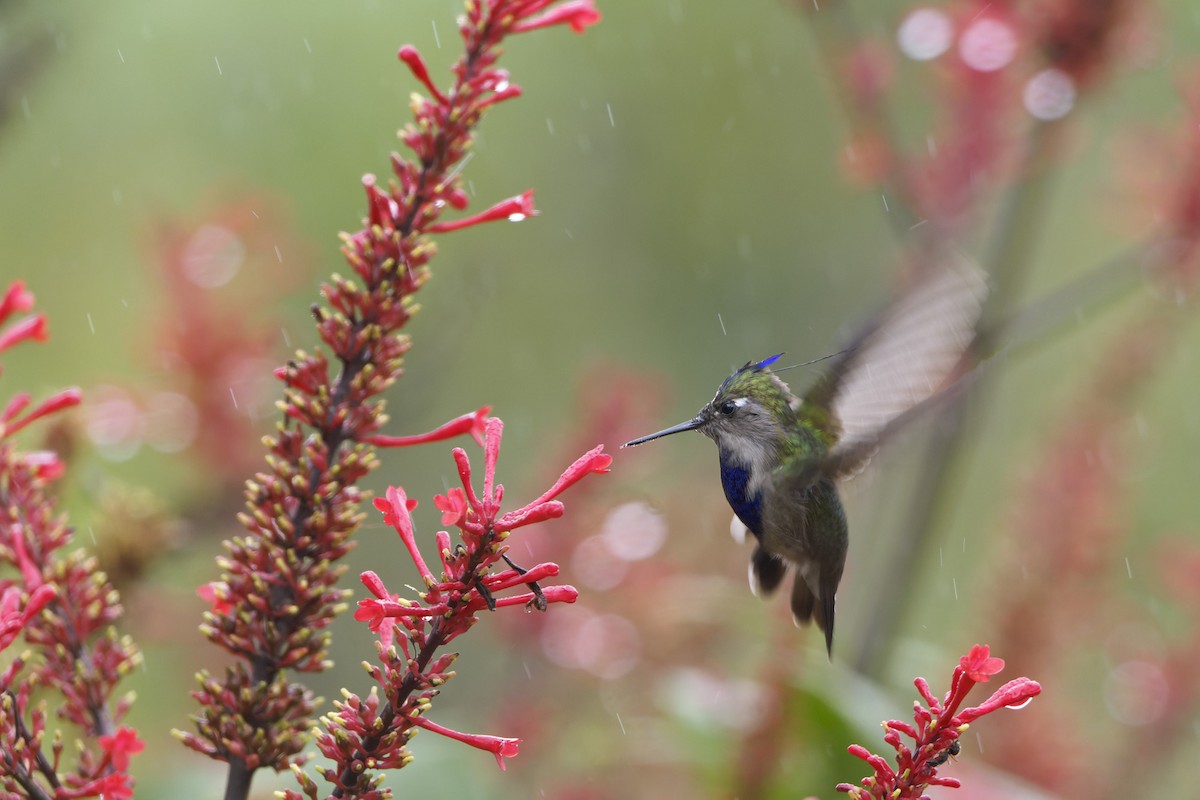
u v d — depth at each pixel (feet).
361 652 49.44
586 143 61.57
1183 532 58.39
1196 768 43.68
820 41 41.09
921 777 16.15
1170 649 41.24
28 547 20.58
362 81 57.77
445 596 16.24
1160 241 39.19
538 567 16.14
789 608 36.01
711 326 60.95
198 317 37.86
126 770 17.34
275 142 56.18
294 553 19.21
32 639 20.11
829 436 28.86
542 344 58.90
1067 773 36.86
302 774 16.87
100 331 51.42
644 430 40.70
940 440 38.09
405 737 16.69
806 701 32.50
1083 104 39.96
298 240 47.11
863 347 26.99
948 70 40.42
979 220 39.52
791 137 63.31
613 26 63.36
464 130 19.72
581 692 38.88
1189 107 41.24
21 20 31.65
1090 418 40.96
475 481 54.80
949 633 52.37
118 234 53.31
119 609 20.68
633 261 61.36
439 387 44.39
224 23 57.47
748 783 32.91
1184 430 60.34
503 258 59.26
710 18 63.93
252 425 37.58
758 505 28.96
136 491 32.94
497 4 19.62
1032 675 37.99
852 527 44.73
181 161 55.16
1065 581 38.34
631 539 39.50
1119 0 39.55
